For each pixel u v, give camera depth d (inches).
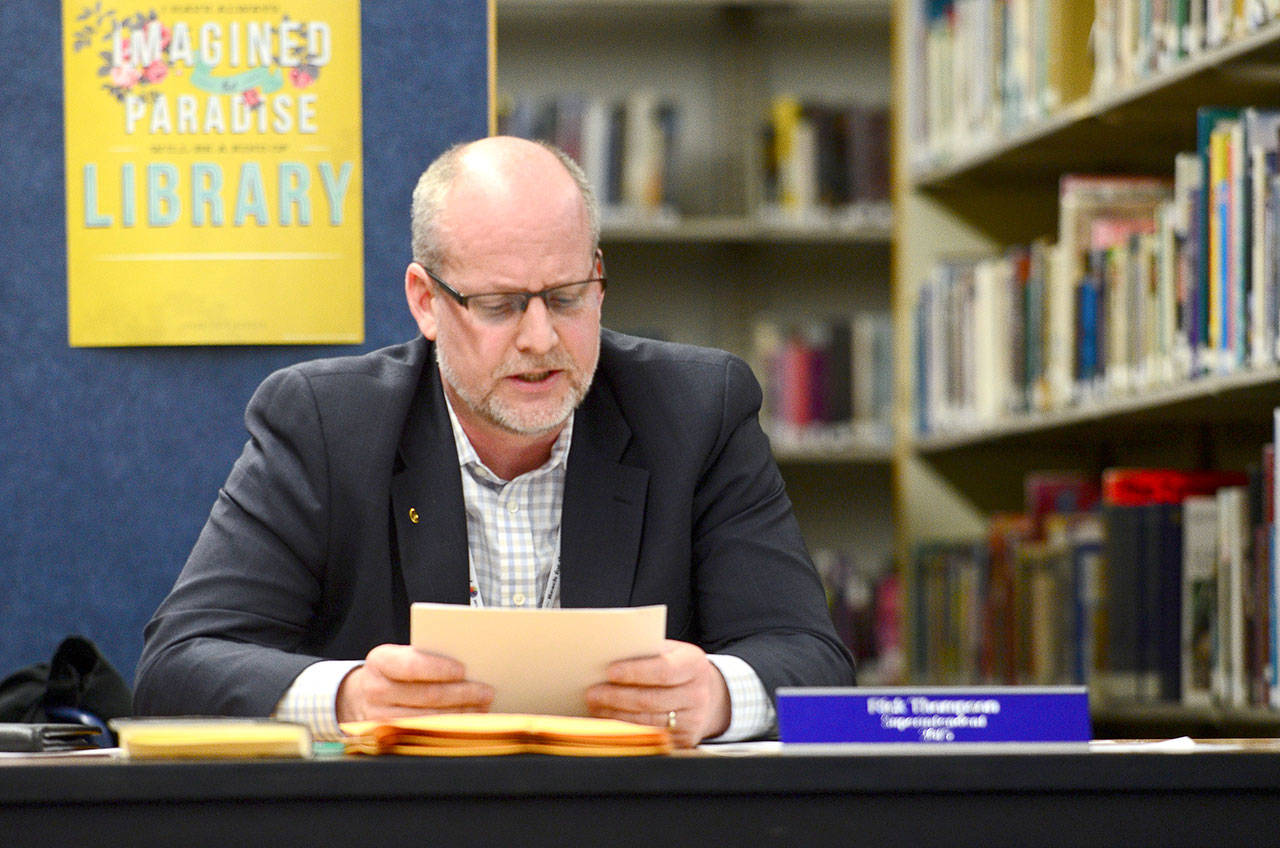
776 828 94.1
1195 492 256.4
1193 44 224.2
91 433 196.7
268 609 149.5
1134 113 257.6
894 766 94.3
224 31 194.9
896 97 356.8
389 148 196.5
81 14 195.2
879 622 364.5
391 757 98.0
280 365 196.5
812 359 371.2
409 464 155.6
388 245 196.2
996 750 100.5
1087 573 272.4
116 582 196.4
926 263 344.2
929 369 334.6
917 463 345.4
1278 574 212.4
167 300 195.2
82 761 97.8
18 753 117.6
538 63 405.7
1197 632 239.5
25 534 196.5
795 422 370.9
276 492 153.3
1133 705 248.4
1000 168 317.1
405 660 115.5
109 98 195.2
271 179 195.2
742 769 94.0
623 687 117.2
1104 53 257.4
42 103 195.6
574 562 153.8
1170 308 233.1
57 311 196.4
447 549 152.6
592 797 93.6
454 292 143.9
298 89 195.3
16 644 196.2
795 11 404.5
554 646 114.7
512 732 100.2
